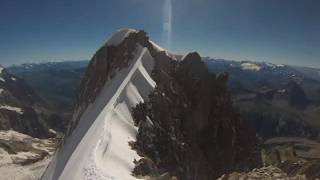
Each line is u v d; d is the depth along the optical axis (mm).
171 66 109062
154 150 75688
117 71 111312
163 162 75188
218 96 108125
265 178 46125
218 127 102000
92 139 71125
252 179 46406
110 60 118938
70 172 63281
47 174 108812
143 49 110312
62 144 121688
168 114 89438
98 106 102875
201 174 86438
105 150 62938
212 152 96312
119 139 70312
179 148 82875
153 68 104625
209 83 108125
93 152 61031
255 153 105688
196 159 88312
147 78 97500
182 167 79438
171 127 86938
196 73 108125
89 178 52719
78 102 126500
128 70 103812
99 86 116250
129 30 120312
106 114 79438
